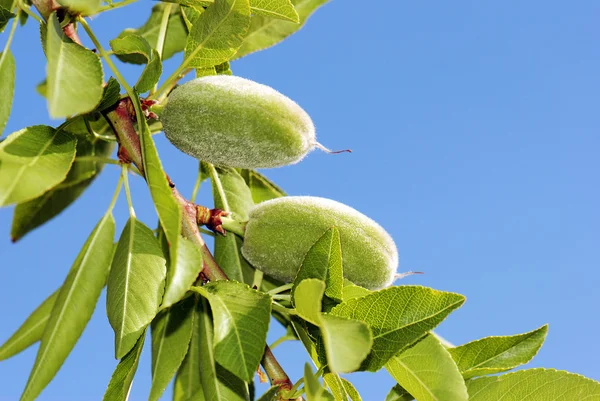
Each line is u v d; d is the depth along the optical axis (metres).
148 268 0.31
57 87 0.29
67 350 0.31
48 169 0.30
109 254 0.32
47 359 0.31
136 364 0.31
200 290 0.30
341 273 0.30
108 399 0.31
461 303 0.29
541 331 0.32
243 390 0.32
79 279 0.32
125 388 0.31
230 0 0.32
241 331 0.29
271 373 0.31
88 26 0.32
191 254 0.31
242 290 0.30
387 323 0.30
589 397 0.31
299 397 0.31
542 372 0.31
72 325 0.31
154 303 0.31
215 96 0.32
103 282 0.32
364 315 0.30
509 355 0.32
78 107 0.29
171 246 0.29
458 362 0.32
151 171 0.29
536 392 0.31
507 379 0.31
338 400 0.30
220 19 0.32
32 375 0.31
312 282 0.28
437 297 0.30
